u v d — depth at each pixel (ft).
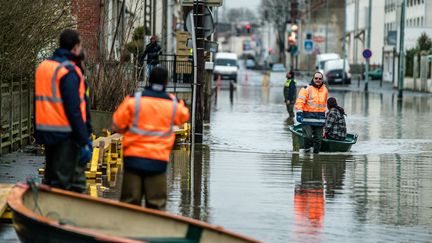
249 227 66.39
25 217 44.47
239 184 88.28
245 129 167.32
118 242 41.98
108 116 122.21
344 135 124.26
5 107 104.17
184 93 187.11
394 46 456.45
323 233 64.85
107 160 93.25
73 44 57.21
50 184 57.57
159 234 49.16
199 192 82.28
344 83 467.93
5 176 86.12
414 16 536.83
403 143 142.72
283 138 148.25
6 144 105.50
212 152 120.26
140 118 54.44
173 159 110.32
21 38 101.60
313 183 90.63
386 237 64.08
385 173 100.58
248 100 289.53
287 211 73.56
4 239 58.85
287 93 207.00
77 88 56.18
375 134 161.07
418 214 73.87
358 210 75.15
